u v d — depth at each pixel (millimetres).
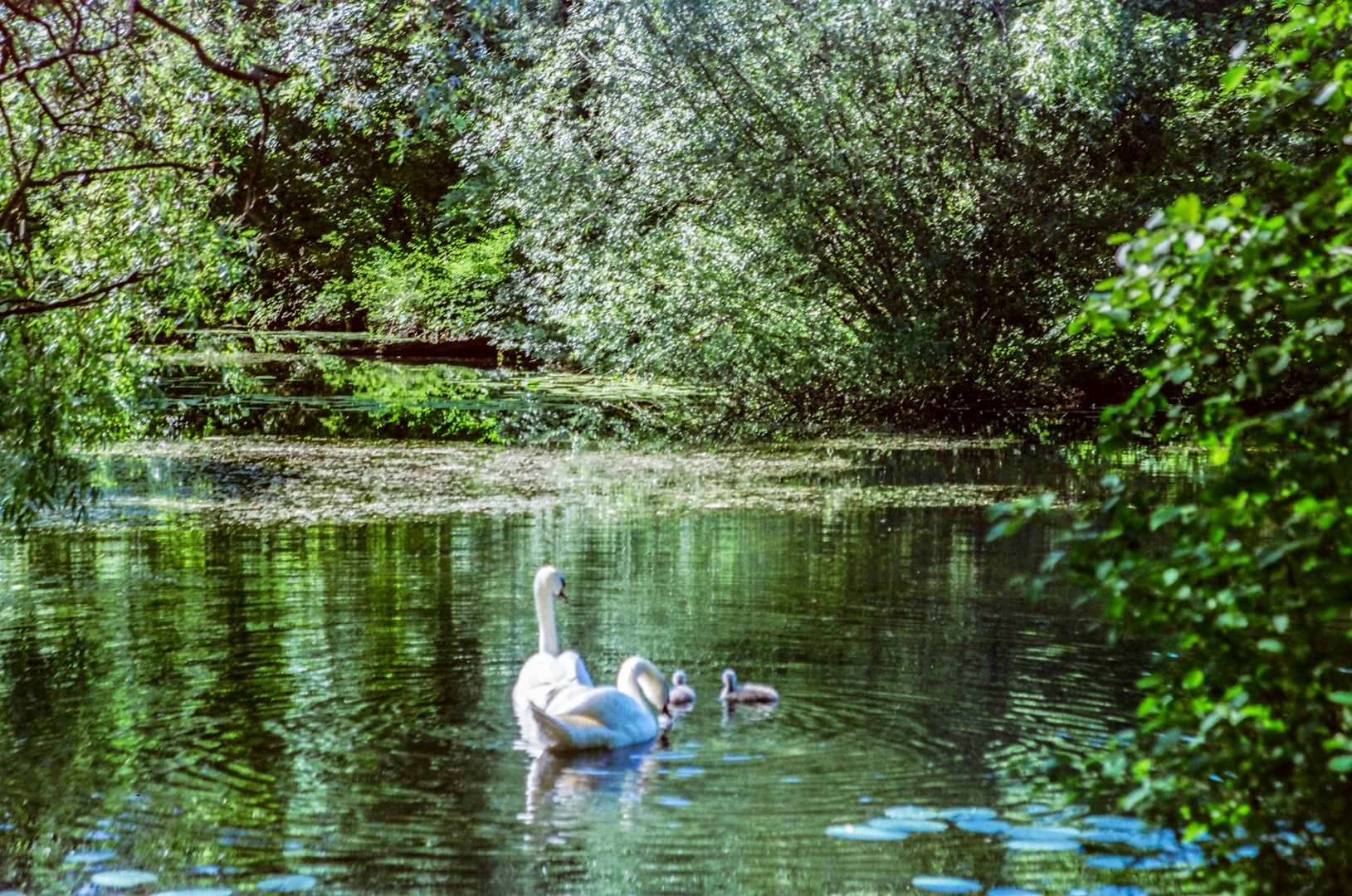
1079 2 24719
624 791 7395
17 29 11953
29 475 13367
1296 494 5012
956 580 13602
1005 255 28234
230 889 6098
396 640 10945
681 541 15906
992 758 7965
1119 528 5211
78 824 6898
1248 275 5023
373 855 6492
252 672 9898
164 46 13141
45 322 13320
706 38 27188
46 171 13008
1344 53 6109
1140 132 27062
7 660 10211
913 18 26578
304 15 13820
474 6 13586
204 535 16188
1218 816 5316
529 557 14836
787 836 6707
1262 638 5059
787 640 11031
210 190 13867
